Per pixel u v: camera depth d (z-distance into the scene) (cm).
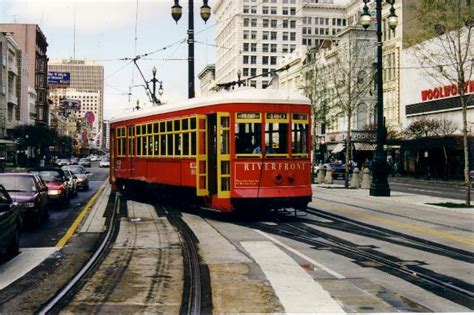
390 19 2538
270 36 14038
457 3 2259
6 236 1055
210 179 1745
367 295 780
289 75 8844
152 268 978
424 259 1075
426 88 5369
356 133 6488
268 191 1661
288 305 723
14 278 908
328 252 1145
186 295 783
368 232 1455
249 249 1177
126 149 2484
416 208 2097
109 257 1091
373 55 5872
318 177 4147
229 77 14750
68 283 864
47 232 1502
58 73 17675
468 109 4712
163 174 2036
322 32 14662
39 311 705
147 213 1956
